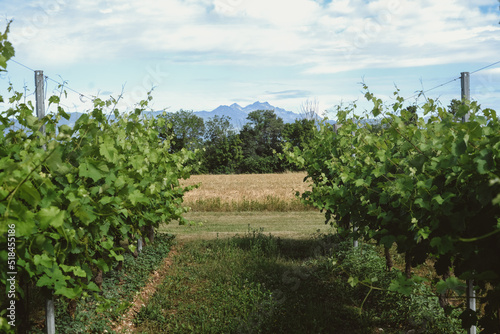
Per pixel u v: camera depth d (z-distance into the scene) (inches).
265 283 286.2
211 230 492.4
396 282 127.8
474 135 125.5
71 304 188.7
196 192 910.4
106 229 170.9
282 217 589.9
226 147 2822.3
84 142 163.8
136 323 223.8
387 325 214.2
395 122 172.2
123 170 206.2
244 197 731.4
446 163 131.9
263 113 3031.5
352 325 218.8
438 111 169.8
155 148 302.2
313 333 205.6
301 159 338.3
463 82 192.4
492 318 130.1
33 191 99.4
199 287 281.0
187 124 2726.4
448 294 209.9
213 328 216.1
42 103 200.4
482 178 122.7
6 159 125.3
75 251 148.9
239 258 348.5
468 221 132.2
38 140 168.4
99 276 216.8
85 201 148.9
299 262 339.0
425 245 153.7
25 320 138.6
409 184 144.9
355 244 323.0
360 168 236.2
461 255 136.9
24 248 116.9
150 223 292.8
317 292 264.8
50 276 126.9
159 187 231.1
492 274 106.9
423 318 200.2
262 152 2960.1
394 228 181.8
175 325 223.5
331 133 326.0
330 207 290.7
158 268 316.8
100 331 196.1
